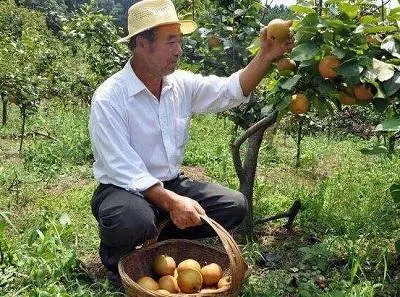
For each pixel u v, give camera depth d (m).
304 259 3.56
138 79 3.13
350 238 3.93
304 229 4.32
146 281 2.78
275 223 4.42
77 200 4.95
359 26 2.77
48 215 3.98
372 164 7.34
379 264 3.48
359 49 2.80
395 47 2.87
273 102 3.15
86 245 3.86
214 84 3.34
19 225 4.27
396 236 4.02
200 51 4.73
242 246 3.80
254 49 3.31
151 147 3.19
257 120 4.38
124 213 2.96
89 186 5.53
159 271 2.94
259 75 3.21
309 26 2.80
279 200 4.95
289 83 2.90
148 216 2.96
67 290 3.16
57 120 9.50
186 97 3.34
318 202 4.65
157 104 3.19
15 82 7.55
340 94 2.99
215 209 3.31
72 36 7.35
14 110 11.19
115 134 3.05
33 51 11.05
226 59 4.28
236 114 4.44
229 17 4.46
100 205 3.10
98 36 7.33
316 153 8.36
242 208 3.34
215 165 6.81
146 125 3.16
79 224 4.29
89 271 3.49
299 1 3.18
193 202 2.85
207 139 8.72
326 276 3.49
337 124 10.61
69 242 3.88
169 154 3.22
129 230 2.96
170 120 3.22
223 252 3.05
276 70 3.48
